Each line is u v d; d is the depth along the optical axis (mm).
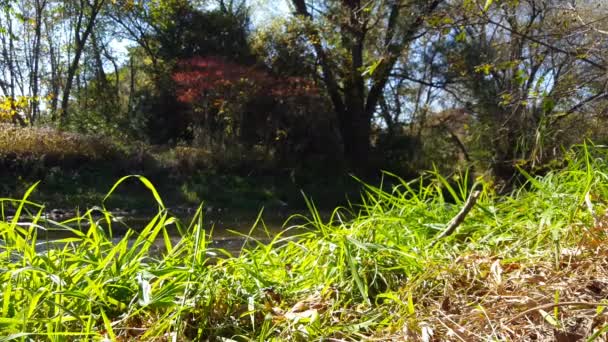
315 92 21016
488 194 3117
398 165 22219
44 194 15750
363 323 1779
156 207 16094
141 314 2004
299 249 2625
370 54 18641
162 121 23797
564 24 5039
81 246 2312
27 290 1870
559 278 1881
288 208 17531
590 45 5008
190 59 23031
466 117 18734
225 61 22094
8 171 16422
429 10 6914
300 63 21203
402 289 2008
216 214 15266
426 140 23078
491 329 1641
